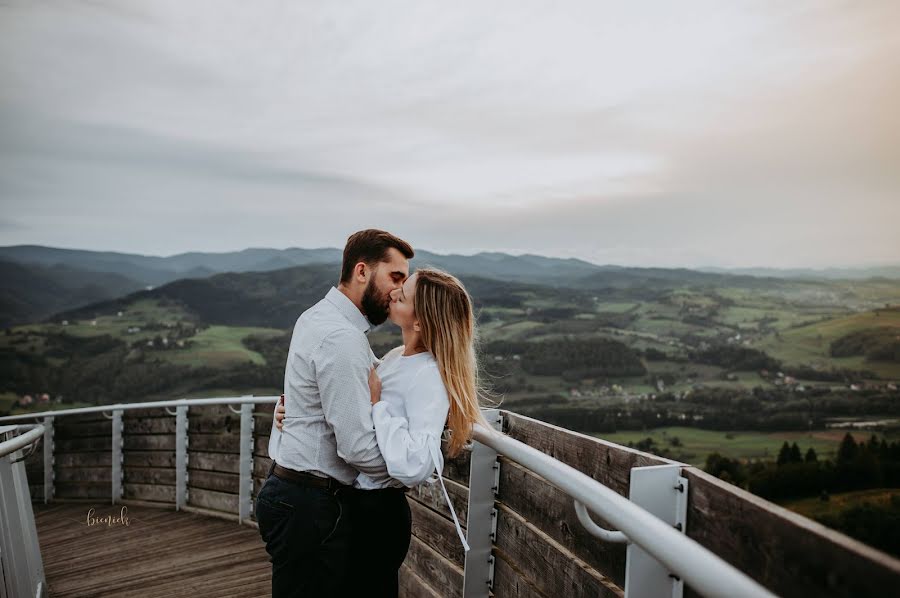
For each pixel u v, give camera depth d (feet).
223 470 16.81
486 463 6.41
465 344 5.22
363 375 4.99
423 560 8.33
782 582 2.74
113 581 12.16
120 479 19.77
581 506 3.55
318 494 5.17
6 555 8.55
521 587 5.72
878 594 2.19
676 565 2.44
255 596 11.07
